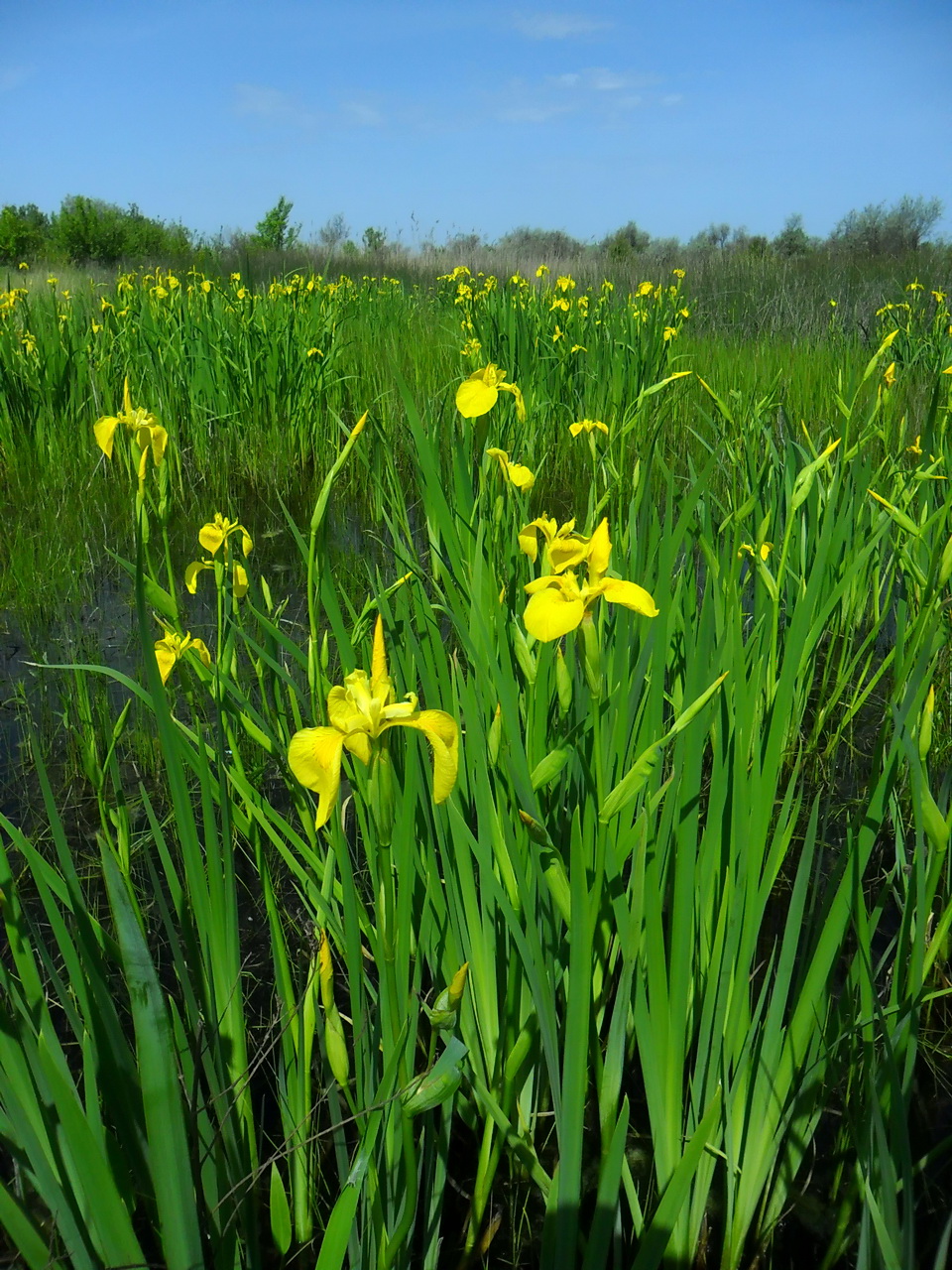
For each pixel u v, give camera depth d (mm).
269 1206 1869
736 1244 1722
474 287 11641
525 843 1783
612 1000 2150
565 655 1722
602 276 16688
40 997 1467
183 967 1553
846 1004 1896
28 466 6449
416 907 1874
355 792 1506
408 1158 1370
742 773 1604
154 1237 1675
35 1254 1247
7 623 4535
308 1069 1750
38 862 1574
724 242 27297
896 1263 1326
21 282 14758
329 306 9289
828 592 3152
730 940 1591
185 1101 1427
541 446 6137
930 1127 2029
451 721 1162
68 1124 1177
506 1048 1835
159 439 2098
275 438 6828
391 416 6859
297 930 2566
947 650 3201
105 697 3445
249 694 3316
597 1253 1433
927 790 1802
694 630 2367
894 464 3820
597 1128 2027
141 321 7859
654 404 6559
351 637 2242
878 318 10297
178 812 1454
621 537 2701
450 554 2156
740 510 2883
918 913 1618
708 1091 1657
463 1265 1798
